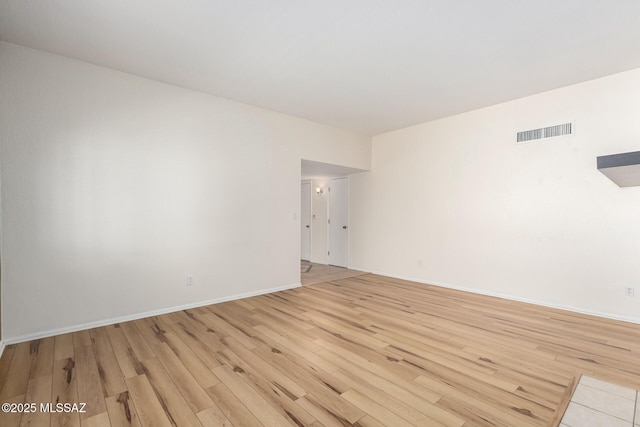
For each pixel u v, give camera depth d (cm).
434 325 313
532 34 258
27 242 274
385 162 575
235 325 313
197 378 211
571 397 191
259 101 414
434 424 166
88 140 304
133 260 331
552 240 378
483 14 232
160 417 171
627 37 262
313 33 258
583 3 219
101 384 204
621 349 260
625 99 327
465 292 450
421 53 290
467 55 294
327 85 363
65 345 263
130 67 316
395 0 217
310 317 338
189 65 313
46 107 283
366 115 473
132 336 283
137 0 215
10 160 266
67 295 293
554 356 246
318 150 509
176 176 361
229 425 165
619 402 186
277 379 210
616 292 335
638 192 323
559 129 371
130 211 329
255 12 230
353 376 214
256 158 433
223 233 400
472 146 451
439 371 222
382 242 580
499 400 188
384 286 488
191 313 351
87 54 289
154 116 346
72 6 221
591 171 350
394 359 239
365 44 275
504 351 254
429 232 504
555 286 376
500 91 381
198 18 237
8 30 249
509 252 414
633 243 326
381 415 173
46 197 282
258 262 436
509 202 414
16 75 270
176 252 361
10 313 265
